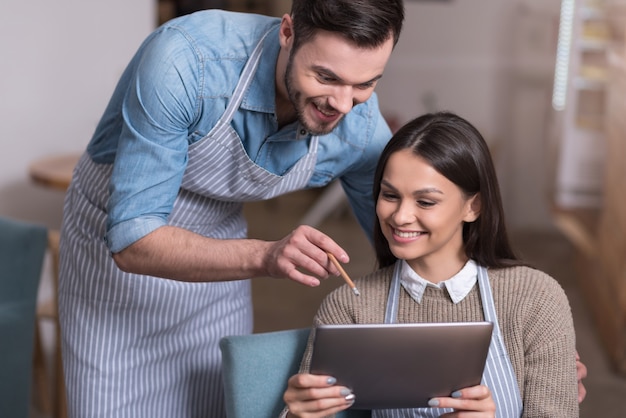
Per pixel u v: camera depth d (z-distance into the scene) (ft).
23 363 8.82
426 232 5.72
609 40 15.80
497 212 5.91
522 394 5.79
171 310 6.77
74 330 6.81
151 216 5.69
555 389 5.70
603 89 17.31
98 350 6.73
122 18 13.46
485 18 20.80
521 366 5.79
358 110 6.61
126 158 5.67
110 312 6.69
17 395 8.83
